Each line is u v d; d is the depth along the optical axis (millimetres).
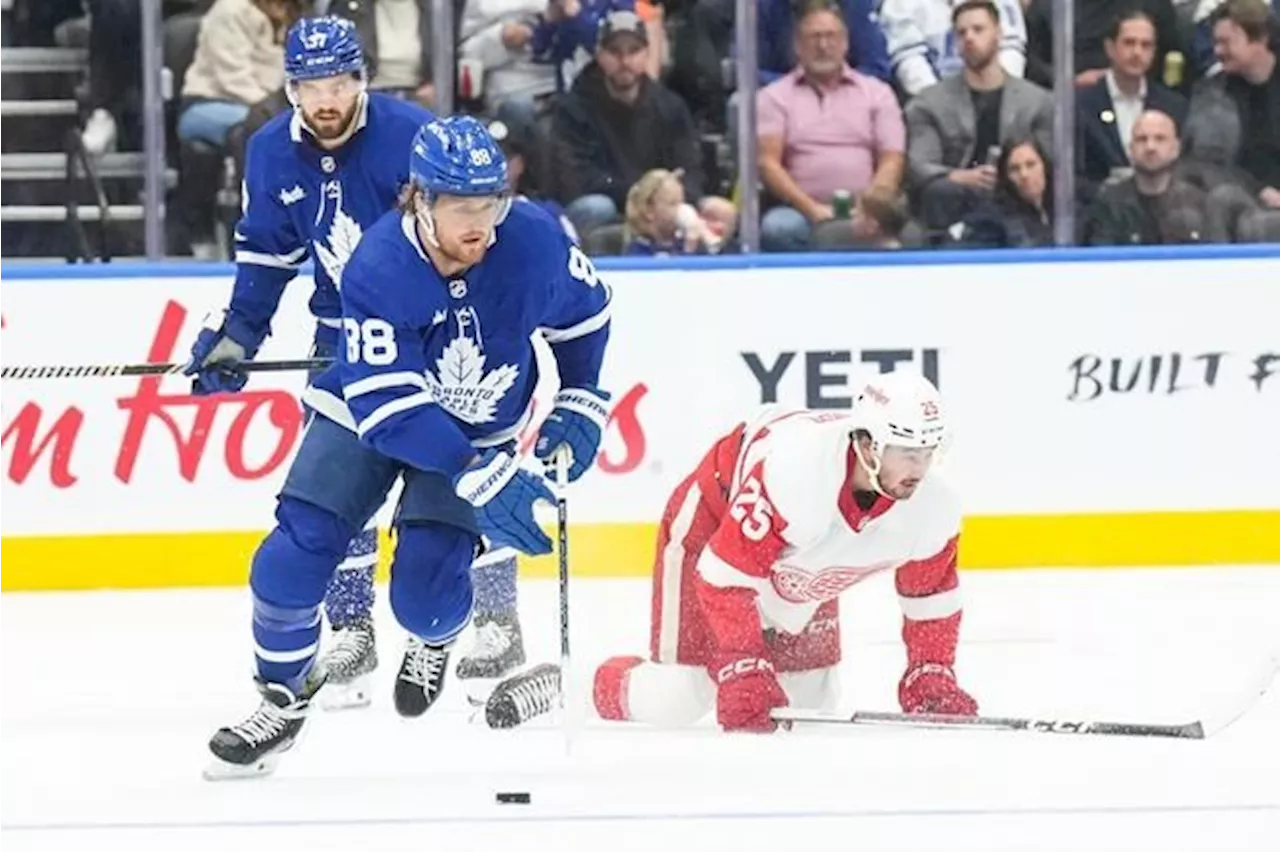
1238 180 23297
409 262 12422
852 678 16766
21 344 21438
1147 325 21891
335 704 15781
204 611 20281
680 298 21641
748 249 23172
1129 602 20031
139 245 23297
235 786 13109
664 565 14828
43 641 18891
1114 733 13531
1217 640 18141
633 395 21656
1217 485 22000
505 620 15500
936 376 21812
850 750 13844
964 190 23188
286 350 21375
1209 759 13500
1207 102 23234
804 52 23016
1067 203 23219
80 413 21422
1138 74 23125
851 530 13820
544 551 12656
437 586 13133
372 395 12453
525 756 13820
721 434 21719
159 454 21469
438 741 14453
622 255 23062
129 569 21500
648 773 13227
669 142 23078
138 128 23172
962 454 21859
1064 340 21859
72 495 21453
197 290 21500
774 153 23172
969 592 20672
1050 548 21906
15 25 23750
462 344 12703
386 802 12547
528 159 23125
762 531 13781
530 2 22984
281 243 14914
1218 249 21891
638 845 11500
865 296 21750
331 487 13047
